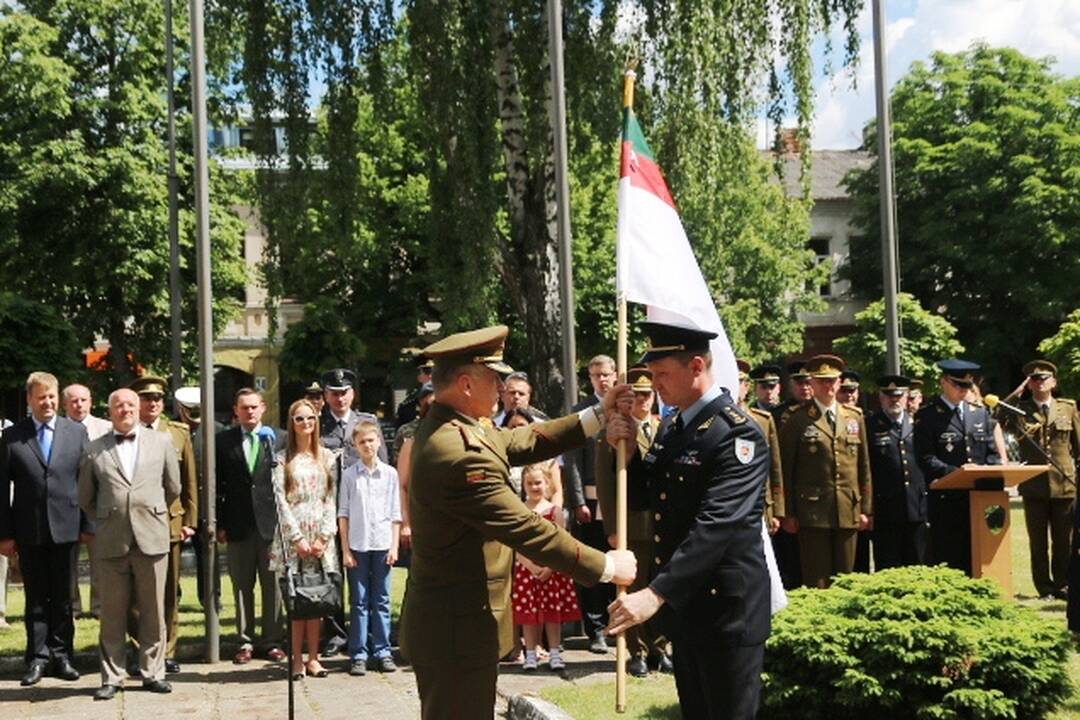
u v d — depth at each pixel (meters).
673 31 15.23
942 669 6.28
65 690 8.79
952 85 38.19
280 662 9.67
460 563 4.66
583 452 9.64
